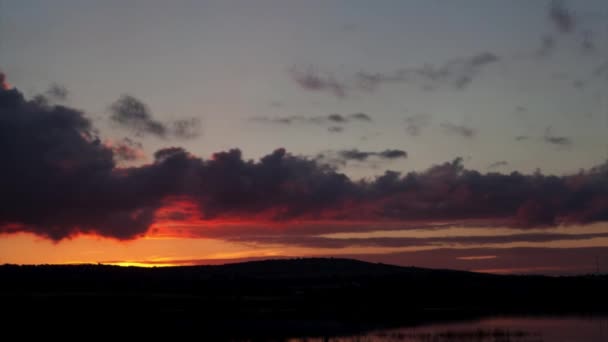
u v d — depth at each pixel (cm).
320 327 8688
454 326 8900
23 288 12288
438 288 14300
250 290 14162
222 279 16262
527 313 10781
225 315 9700
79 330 8019
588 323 9238
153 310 9925
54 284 13088
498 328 8644
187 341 7550
